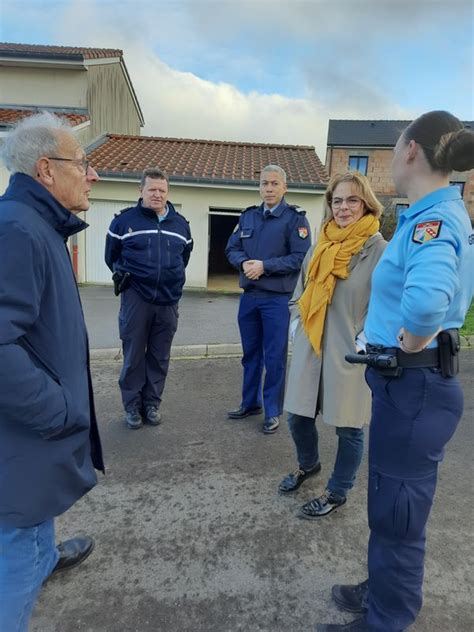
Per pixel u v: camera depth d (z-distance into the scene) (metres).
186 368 5.22
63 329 1.52
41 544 1.66
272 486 2.95
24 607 1.59
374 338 1.69
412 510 1.63
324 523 2.58
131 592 2.09
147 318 3.62
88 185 1.67
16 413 1.37
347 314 2.43
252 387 3.91
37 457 1.49
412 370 1.58
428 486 1.65
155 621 1.94
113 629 1.90
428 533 2.50
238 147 14.29
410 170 1.57
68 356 1.55
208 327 6.87
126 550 2.36
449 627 1.91
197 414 4.02
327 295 2.44
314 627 1.92
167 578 2.17
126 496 2.82
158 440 3.54
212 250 14.79
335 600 2.04
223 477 3.05
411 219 1.56
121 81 16.02
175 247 3.61
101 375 4.95
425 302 1.37
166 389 4.58
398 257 1.58
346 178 2.44
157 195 3.52
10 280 1.32
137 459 3.26
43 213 1.49
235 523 2.58
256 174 11.23
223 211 11.16
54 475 1.54
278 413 3.71
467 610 2.00
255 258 3.59
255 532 2.50
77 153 1.58
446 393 1.59
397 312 1.61
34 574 1.60
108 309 8.04
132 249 3.52
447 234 1.43
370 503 1.73
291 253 3.52
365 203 2.46
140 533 2.49
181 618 1.95
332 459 3.29
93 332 6.42
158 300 3.59
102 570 2.22
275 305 3.57
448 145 1.46
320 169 12.03
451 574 2.21
